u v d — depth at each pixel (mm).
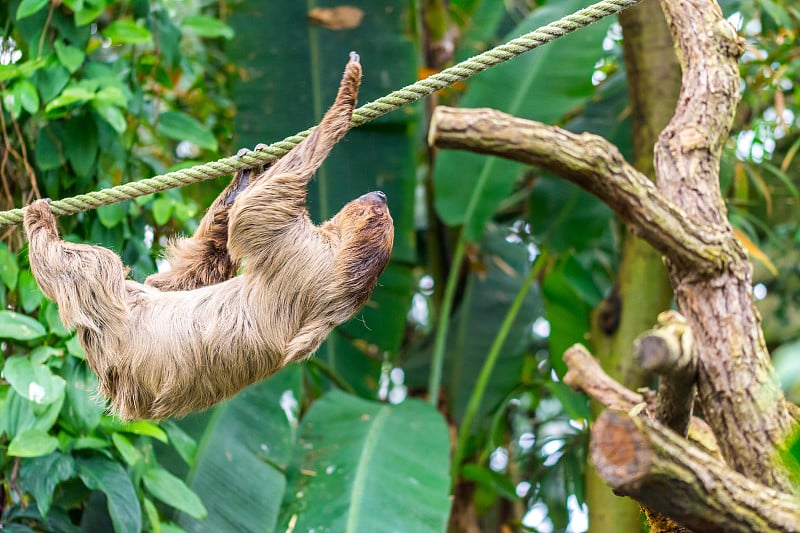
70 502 6438
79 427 5992
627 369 8023
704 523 3475
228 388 4941
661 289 8117
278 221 4875
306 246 4930
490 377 9211
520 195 10633
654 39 8047
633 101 8203
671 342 3992
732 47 4871
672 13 4992
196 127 7312
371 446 7039
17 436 5668
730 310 4273
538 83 8148
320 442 7254
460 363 9367
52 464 5855
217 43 9570
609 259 10570
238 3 8273
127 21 6836
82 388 6051
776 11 8500
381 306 8406
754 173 9320
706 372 4250
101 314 4887
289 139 4957
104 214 6711
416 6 8367
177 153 9594
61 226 6867
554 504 10312
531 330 9656
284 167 4941
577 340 8914
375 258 5012
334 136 4840
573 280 8836
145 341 4902
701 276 4309
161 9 7414
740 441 4176
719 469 3455
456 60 9211
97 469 6043
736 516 3439
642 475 3338
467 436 8680
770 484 4090
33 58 6734
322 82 8156
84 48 6828
